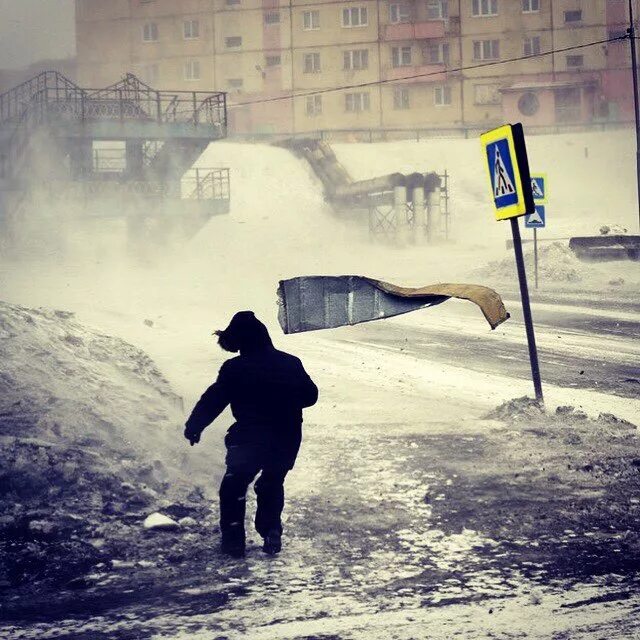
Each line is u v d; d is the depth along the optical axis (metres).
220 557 8.60
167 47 133.62
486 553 8.59
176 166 61.84
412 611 7.11
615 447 12.85
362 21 128.12
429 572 8.07
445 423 14.79
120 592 7.68
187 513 10.02
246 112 132.12
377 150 108.56
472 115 126.38
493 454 12.62
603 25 122.31
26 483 10.00
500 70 125.31
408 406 16.30
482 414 15.54
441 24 125.62
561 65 124.00
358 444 13.38
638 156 57.38
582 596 7.37
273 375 8.77
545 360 22.25
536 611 7.05
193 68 133.38
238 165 95.88
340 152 108.19
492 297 9.62
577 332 27.64
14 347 12.35
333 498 10.62
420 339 26.30
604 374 20.06
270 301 35.75
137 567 8.33
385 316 10.02
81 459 10.52
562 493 10.66
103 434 11.23
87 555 8.62
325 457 12.60
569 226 73.75
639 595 7.38
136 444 11.34
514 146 14.83
